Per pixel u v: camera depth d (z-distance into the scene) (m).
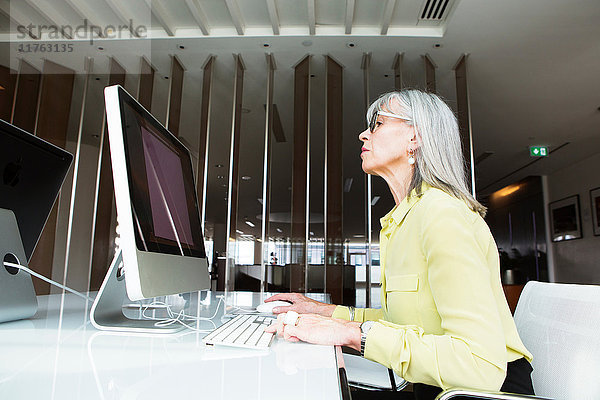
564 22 3.23
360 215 11.00
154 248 0.86
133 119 0.89
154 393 0.44
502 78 4.13
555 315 0.92
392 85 4.30
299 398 0.44
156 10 3.26
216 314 1.28
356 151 5.95
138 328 0.89
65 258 4.70
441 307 0.70
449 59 3.81
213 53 3.90
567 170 7.20
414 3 3.15
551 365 0.87
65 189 4.77
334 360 0.64
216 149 6.14
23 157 1.07
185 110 4.91
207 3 3.27
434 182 0.91
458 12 3.14
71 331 0.87
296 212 3.92
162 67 4.16
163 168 1.06
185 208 1.22
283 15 3.38
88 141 4.99
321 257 6.84
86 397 0.42
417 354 0.67
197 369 0.57
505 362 0.66
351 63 3.96
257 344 0.72
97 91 4.38
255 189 9.20
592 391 0.77
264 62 4.03
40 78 4.21
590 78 4.10
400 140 0.99
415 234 0.83
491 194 9.17
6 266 0.96
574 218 6.96
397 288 0.84
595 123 5.27
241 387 0.48
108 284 0.94
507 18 3.20
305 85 3.97
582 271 6.73
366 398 0.99
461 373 0.64
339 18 3.40
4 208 1.03
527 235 8.01
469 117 3.66
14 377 0.49
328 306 1.20
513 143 6.04
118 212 0.78
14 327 0.90
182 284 1.01
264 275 4.06
